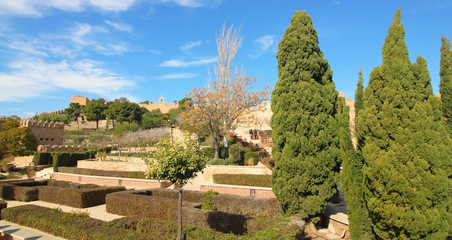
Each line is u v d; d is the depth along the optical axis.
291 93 9.83
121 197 12.20
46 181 19.41
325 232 9.78
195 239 7.42
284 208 10.02
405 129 6.06
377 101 6.60
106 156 30.34
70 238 7.59
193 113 21.75
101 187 16.05
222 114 21.97
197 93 21.52
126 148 35.62
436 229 5.80
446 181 5.77
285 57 10.38
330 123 9.57
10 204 14.74
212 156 22.45
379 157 6.30
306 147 9.34
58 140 48.47
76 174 24.45
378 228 6.55
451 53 7.72
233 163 20.06
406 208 5.93
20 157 37.41
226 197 12.20
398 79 6.35
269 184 14.98
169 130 39.81
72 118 80.12
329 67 10.55
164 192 14.24
